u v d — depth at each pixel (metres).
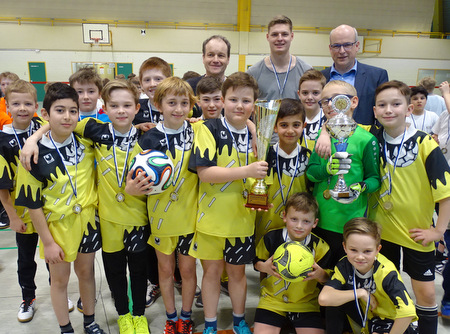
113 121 1.92
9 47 10.57
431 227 1.93
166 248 2.00
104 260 2.06
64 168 1.85
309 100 2.32
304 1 11.55
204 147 1.86
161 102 1.90
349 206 1.97
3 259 3.23
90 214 1.96
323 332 2.01
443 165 1.82
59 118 1.76
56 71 10.95
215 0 11.29
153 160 1.77
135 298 2.14
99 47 11.05
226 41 3.06
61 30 10.74
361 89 2.82
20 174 1.78
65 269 1.94
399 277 1.79
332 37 2.81
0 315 2.40
